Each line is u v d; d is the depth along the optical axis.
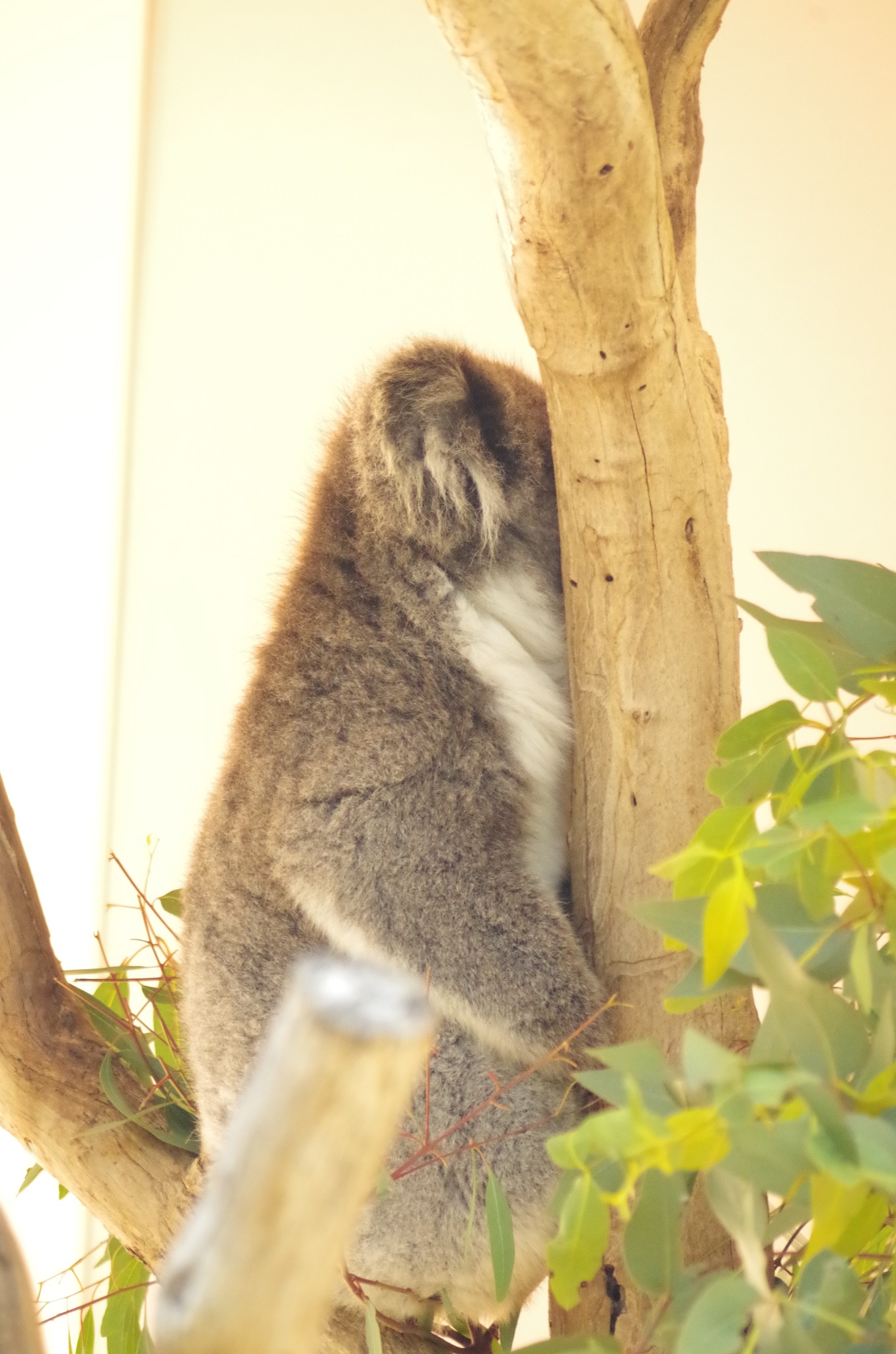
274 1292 0.86
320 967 0.88
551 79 1.92
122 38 5.91
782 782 1.96
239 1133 0.85
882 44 5.54
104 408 5.88
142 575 5.78
